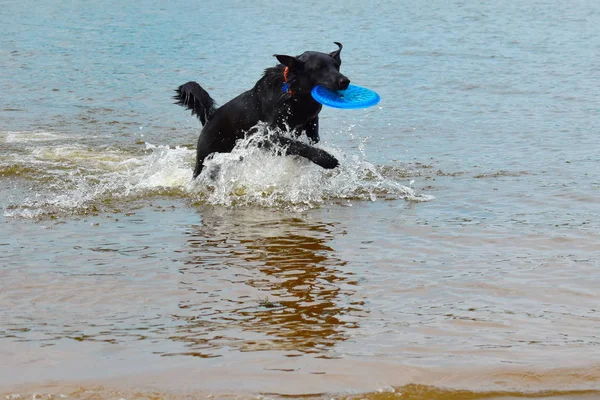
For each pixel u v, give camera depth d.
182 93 13.84
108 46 31.88
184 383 6.43
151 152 16.78
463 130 18.22
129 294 8.66
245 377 6.54
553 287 8.74
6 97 22.92
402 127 18.75
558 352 7.06
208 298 8.52
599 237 10.47
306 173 13.43
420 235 10.76
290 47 30.64
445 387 6.40
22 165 15.16
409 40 32.19
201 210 12.32
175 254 10.06
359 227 11.22
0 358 6.96
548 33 33.31
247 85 24.19
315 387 6.36
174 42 32.59
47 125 19.45
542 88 22.80
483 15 39.78
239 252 10.14
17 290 8.79
